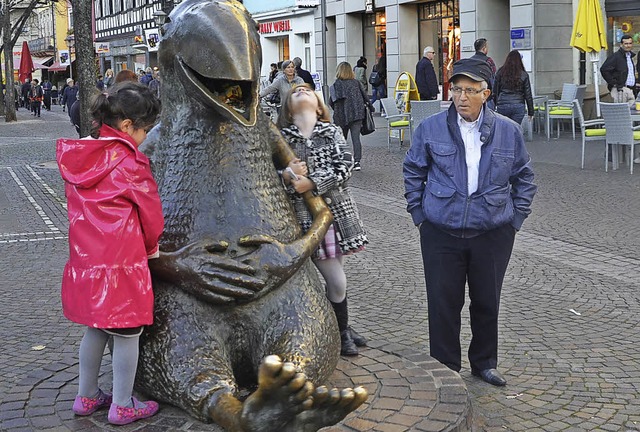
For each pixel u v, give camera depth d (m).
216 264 3.58
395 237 9.05
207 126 3.75
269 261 3.65
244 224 3.69
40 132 27.52
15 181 14.84
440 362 4.70
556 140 16.30
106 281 3.43
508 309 6.33
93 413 3.84
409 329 5.90
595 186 11.30
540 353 5.37
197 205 3.70
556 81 19.73
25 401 4.05
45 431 3.67
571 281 7.08
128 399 3.66
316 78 20.27
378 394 4.04
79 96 13.80
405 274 7.48
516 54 15.02
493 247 4.63
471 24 21.59
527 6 19.38
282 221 3.82
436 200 4.57
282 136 4.14
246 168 3.77
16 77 69.75
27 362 5.30
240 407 3.23
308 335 3.68
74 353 4.98
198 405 3.42
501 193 4.52
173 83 3.80
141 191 3.50
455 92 4.46
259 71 3.61
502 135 4.53
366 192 11.89
